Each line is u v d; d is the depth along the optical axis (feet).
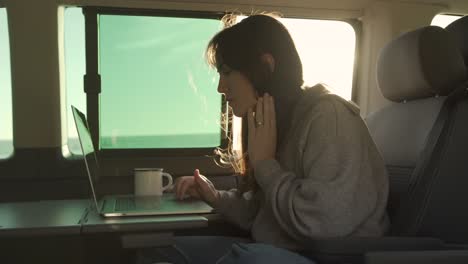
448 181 4.40
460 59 5.06
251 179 5.23
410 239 3.88
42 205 5.19
